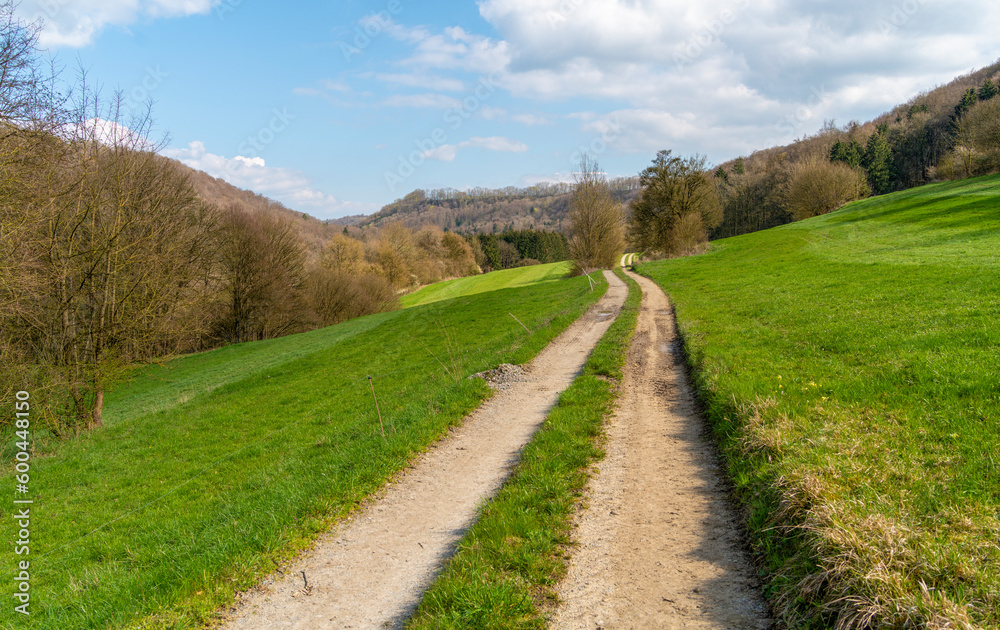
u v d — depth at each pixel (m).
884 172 90.12
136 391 30.73
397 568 6.25
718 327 17.22
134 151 22.98
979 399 7.50
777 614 4.38
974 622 3.51
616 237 62.50
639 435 9.45
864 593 3.91
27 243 17.27
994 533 4.43
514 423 11.15
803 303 18.97
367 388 20.41
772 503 5.73
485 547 6.05
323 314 56.25
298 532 7.23
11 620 6.81
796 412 8.08
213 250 41.00
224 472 13.34
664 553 5.66
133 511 11.66
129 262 21.30
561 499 7.03
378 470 9.04
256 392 23.97
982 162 66.56
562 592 5.17
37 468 16.41
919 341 11.13
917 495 5.25
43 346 20.16
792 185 78.12
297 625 5.39
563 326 22.61
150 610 5.81
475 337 28.02
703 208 68.75
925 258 26.06
